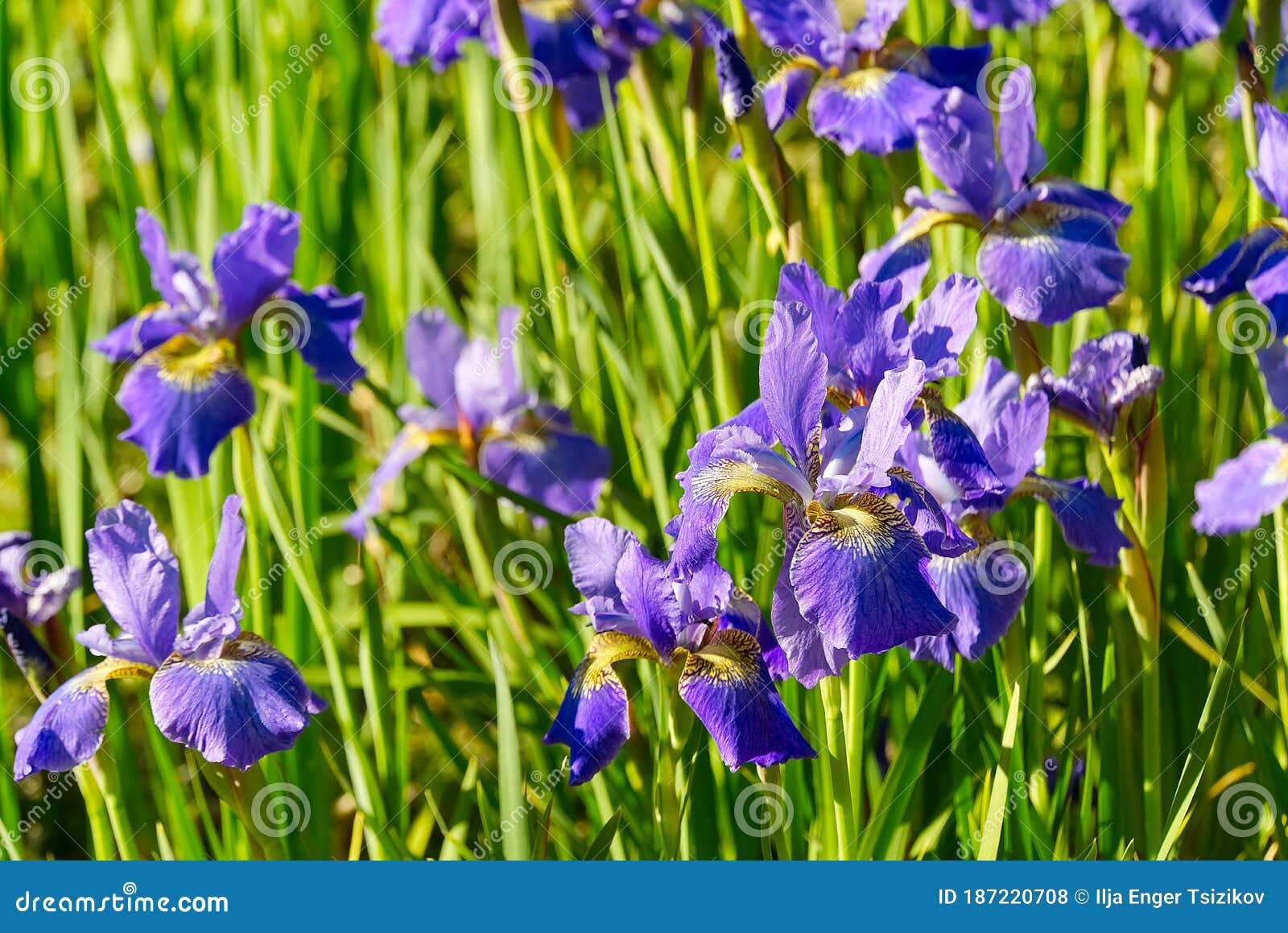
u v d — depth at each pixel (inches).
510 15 123.0
